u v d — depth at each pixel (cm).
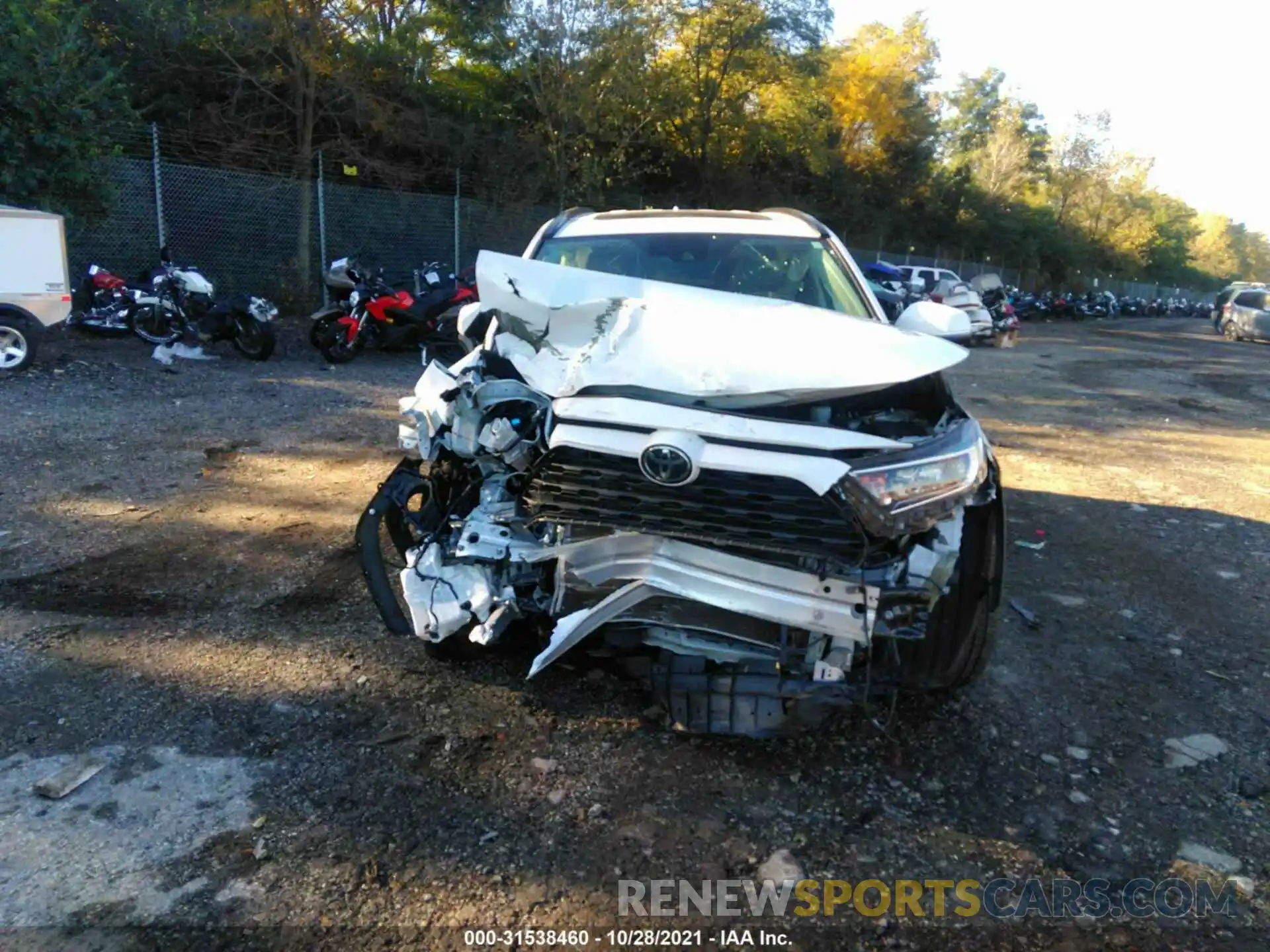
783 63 2333
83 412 745
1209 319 5541
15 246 854
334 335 1059
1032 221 4838
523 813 269
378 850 250
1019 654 381
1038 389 1230
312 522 506
